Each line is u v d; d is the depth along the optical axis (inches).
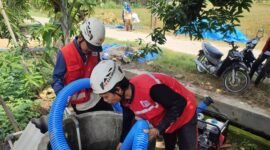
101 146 109.0
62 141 85.5
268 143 186.9
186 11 162.7
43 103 207.6
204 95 222.1
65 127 98.1
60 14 148.7
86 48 110.0
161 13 178.4
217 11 154.6
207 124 142.3
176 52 344.8
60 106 95.0
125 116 97.4
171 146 125.4
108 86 79.6
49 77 209.6
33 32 157.8
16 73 222.2
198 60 272.5
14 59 129.2
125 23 506.6
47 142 87.8
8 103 197.9
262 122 192.4
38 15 558.6
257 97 221.5
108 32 486.6
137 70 268.8
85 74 116.0
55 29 143.6
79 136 99.3
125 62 284.4
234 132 198.1
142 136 78.5
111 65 80.5
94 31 105.3
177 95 88.0
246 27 479.5
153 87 87.1
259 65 240.8
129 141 80.7
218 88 238.1
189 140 103.0
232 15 151.4
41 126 104.5
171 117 86.7
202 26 160.1
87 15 163.9
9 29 178.1
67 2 148.0
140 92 87.5
